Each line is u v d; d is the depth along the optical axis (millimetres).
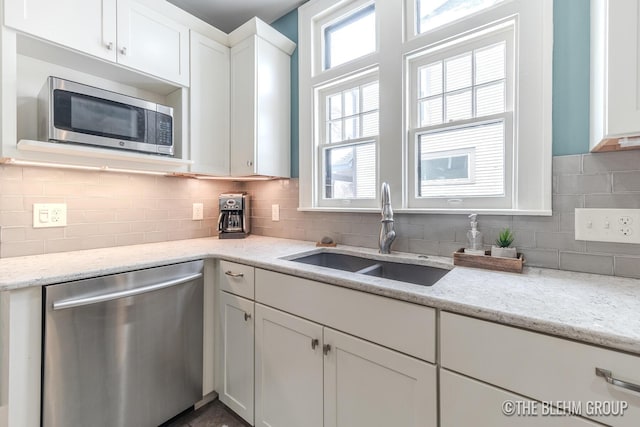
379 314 957
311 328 1138
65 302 1084
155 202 1933
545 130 1165
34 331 1040
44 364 1056
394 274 1438
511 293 871
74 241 1593
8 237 1396
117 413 1223
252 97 1879
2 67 1174
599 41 937
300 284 1175
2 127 1184
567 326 652
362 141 1770
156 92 1840
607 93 821
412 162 1559
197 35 1833
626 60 792
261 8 2041
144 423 1303
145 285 1304
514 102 1259
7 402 997
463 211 1337
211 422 1472
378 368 961
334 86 1913
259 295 1336
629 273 1028
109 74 1592
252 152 1879
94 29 1399
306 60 1973
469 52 1400
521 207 1230
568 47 1126
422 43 1476
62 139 1276
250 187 2371
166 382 1376
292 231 2086
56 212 1529
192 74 1805
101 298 1159
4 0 1167
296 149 2072
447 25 1397
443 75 1475
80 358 1127
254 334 1357
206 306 1551
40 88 1440
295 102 2080
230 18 2150
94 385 1162
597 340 621
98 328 1167
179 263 1424
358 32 1818
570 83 1122
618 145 958
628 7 788
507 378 732
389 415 941
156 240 1934
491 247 1289
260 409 1337
